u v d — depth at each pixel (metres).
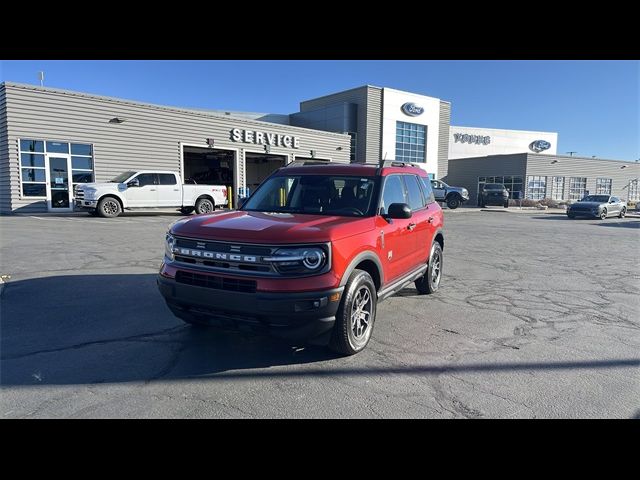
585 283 8.12
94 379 3.72
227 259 3.85
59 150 19.34
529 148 60.25
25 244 10.25
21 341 4.56
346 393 3.57
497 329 5.32
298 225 4.07
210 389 3.59
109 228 13.78
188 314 4.13
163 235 12.37
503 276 8.60
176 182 19.19
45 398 3.39
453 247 12.63
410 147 42.88
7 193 18.56
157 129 22.33
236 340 4.67
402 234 5.35
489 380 3.88
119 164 21.09
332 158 31.55
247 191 26.39
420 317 5.73
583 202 29.02
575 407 3.43
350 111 39.75
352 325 4.22
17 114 18.11
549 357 4.45
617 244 14.13
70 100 19.42
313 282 3.75
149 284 6.94
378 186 5.10
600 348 4.74
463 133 56.41
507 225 21.11
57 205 19.45
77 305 5.83
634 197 51.09
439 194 33.91
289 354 4.34
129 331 4.89
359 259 4.22
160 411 3.24
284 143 28.22
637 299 6.98
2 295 6.23
